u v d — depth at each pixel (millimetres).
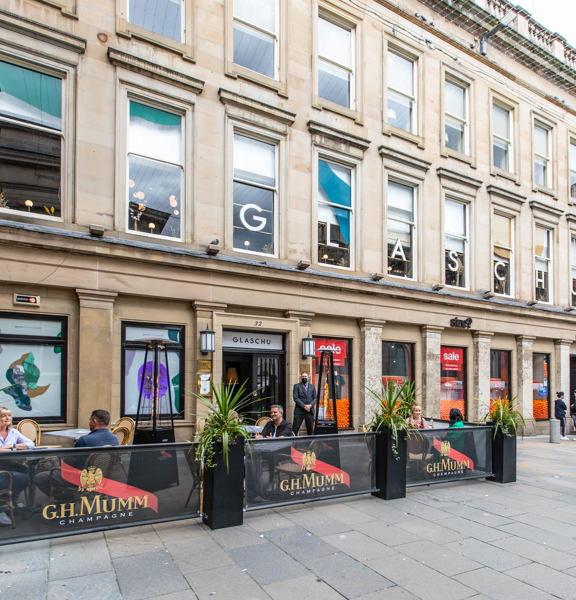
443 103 14312
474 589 4059
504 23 15555
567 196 18375
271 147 11000
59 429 7906
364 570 4371
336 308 11422
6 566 4254
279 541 5027
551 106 18016
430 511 6277
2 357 7734
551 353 17328
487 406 14477
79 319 8195
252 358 10422
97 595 3764
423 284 13328
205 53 9938
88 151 8508
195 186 9633
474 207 14906
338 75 12312
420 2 13977
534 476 8836
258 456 5738
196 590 3898
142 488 5039
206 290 9523
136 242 8609
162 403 9117
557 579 4289
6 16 7828
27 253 7766
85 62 8586
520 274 16219
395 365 12891
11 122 8055
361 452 6695
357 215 12133
